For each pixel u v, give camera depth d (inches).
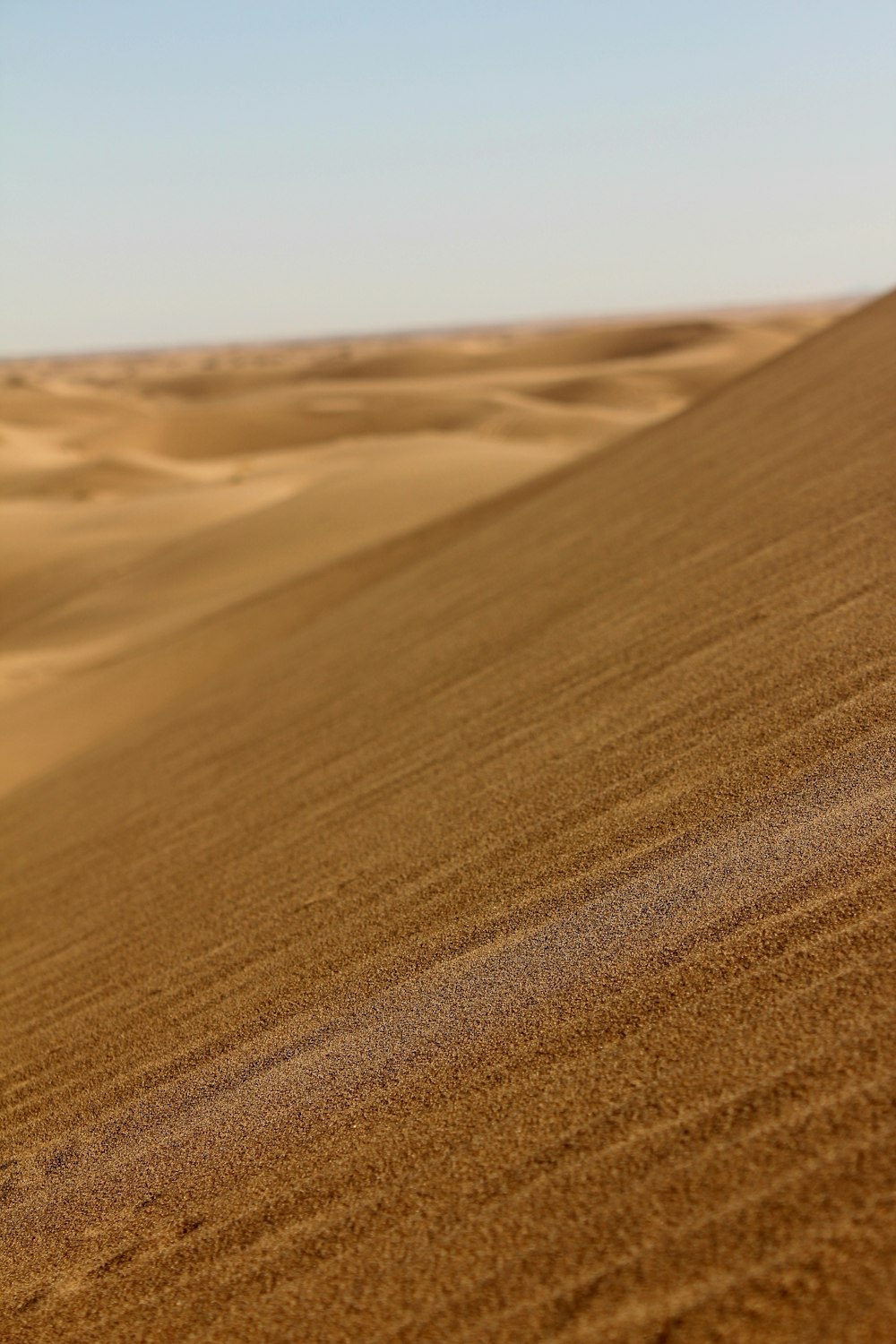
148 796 253.4
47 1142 102.7
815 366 423.5
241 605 676.7
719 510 263.6
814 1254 53.6
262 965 123.6
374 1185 74.1
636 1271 57.4
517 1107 76.2
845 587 166.2
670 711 147.8
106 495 2190.0
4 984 161.0
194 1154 87.1
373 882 133.8
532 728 170.7
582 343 5551.2
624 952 90.6
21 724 560.7
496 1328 57.5
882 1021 68.7
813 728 120.7
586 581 263.0
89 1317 72.2
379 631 335.0
